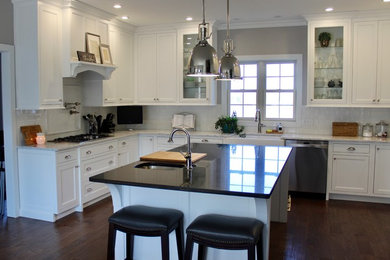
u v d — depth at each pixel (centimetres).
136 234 257
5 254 345
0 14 421
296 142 525
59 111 508
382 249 354
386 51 505
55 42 448
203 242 241
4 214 459
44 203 436
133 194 297
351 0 450
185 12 516
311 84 535
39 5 422
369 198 512
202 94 593
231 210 271
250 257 232
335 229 407
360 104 521
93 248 358
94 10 494
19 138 446
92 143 483
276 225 419
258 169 297
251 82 605
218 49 611
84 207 481
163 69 607
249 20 576
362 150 501
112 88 562
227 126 588
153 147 605
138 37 617
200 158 345
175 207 286
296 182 529
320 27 529
